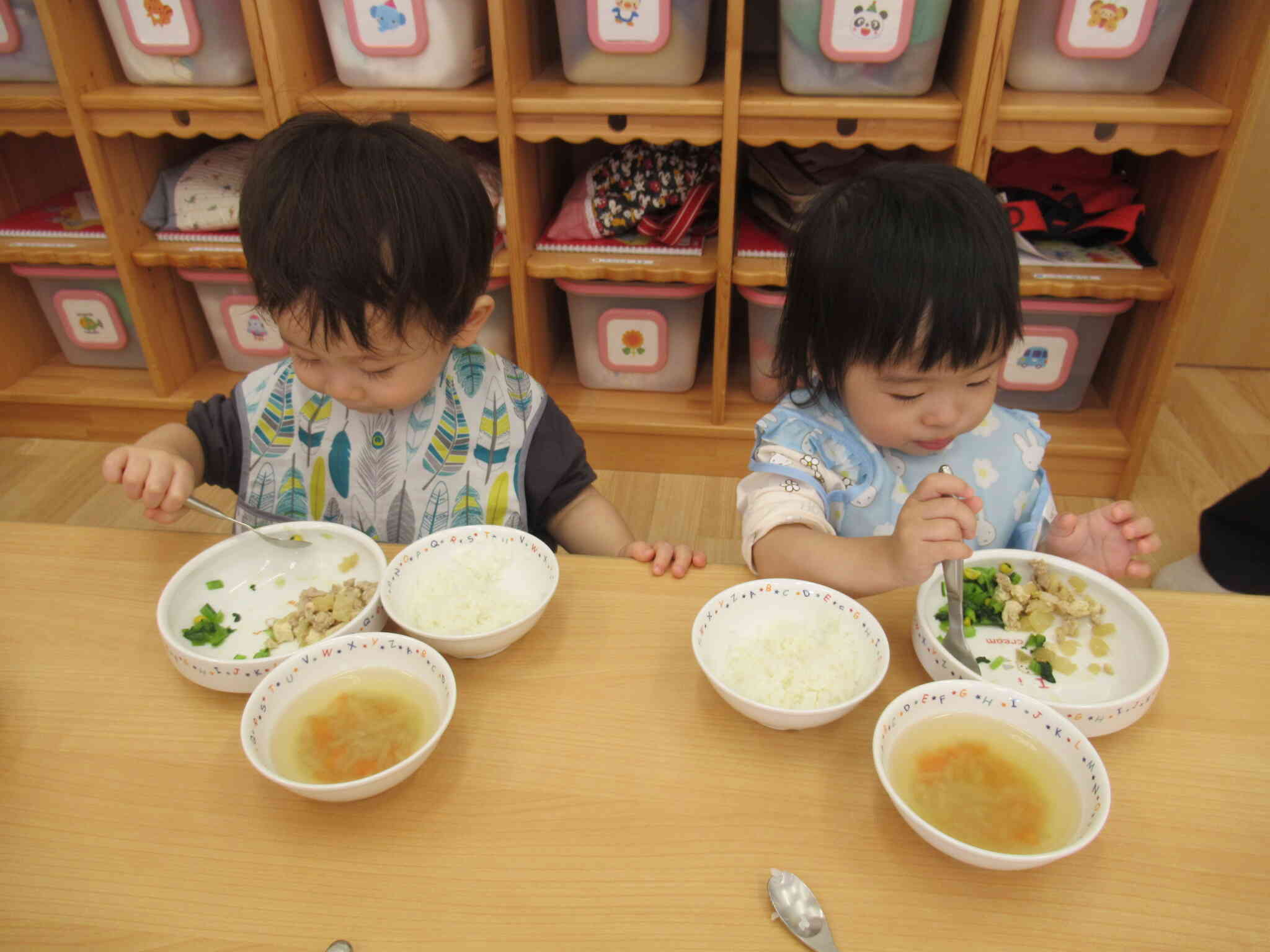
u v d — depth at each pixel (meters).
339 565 0.82
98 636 0.73
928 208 0.75
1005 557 0.79
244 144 2.09
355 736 0.62
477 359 1.04
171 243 1.98
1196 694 0.67
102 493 2.04
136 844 0.57
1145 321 1.88
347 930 0.52
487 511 1.04
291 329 0.75
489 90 1.74
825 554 0.79
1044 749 0.59
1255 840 0.56
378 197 0.72
